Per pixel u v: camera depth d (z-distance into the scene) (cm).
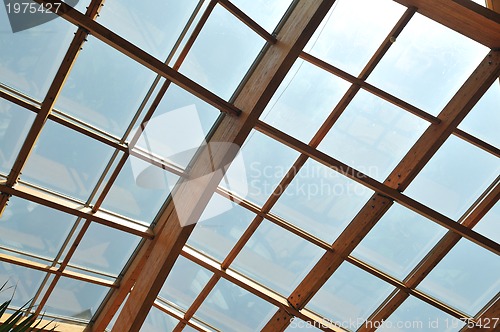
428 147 922
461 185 1001
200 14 805
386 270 1097
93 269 1027
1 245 934
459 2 772
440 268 1097
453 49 878
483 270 1080
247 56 870
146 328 1172
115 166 904
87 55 791
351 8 859
